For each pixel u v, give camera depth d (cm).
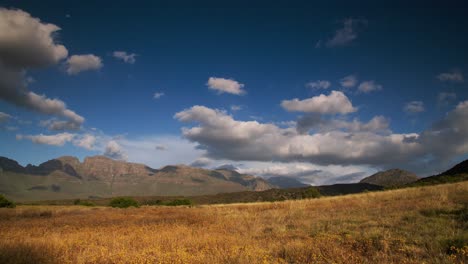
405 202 1961
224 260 823
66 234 1372
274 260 828
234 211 2556
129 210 3175
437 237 967
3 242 1063
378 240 984
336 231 1232
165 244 1073
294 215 1931
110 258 859
